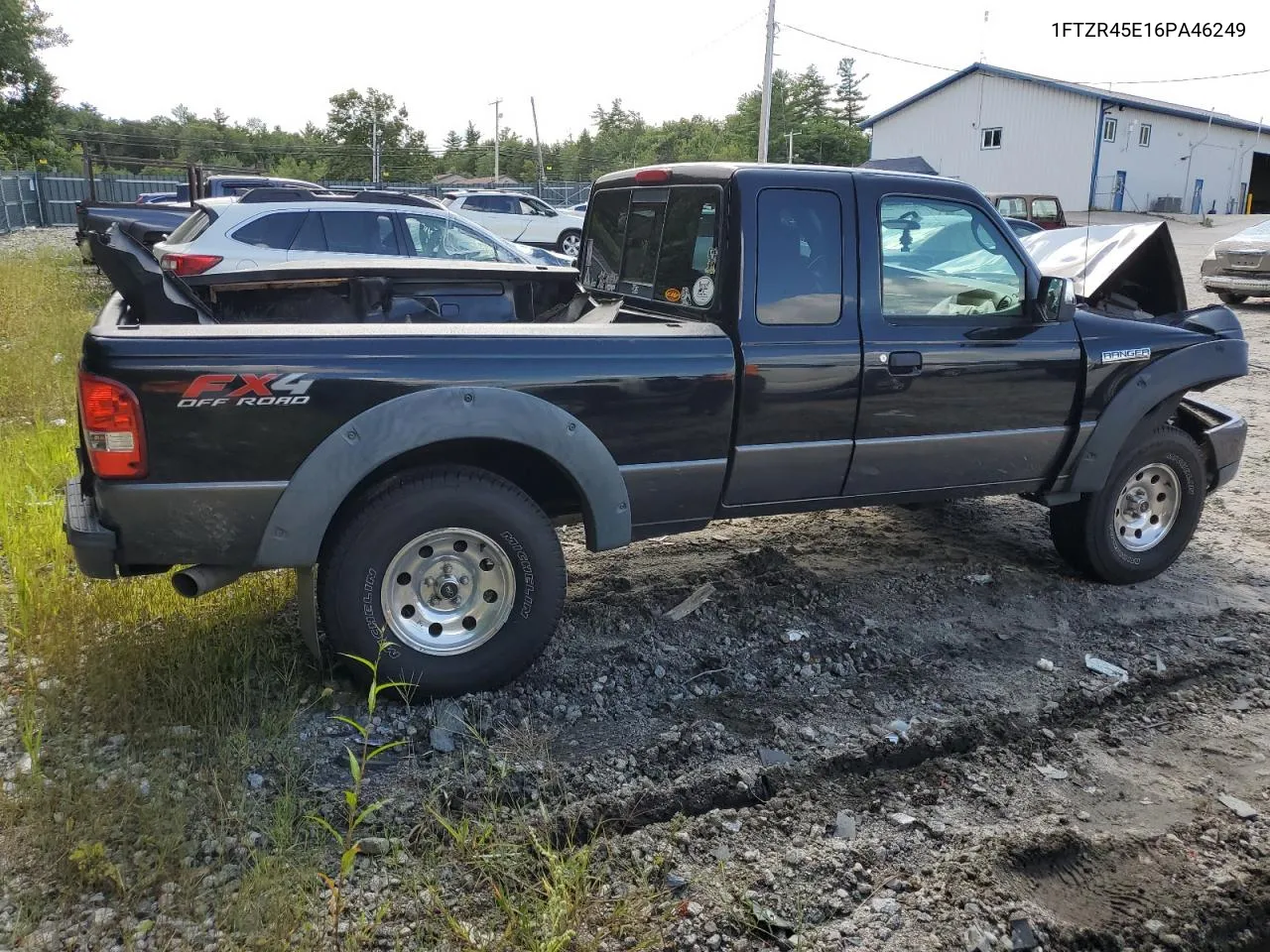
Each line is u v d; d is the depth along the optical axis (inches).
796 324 160.9
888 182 166.6
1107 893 114.4
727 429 158.1
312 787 124.2
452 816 122.0
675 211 173.5
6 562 191.0
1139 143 1672.0
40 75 1867.6
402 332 138.7
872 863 116.3
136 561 131.1
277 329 133.0
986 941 104.0
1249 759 142.9
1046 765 139.0
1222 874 117.6
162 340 126.4
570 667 158.2
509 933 100.3
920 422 171.9
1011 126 1683.1
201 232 387.5
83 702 140.2
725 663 162.2
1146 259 210.5
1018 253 179.3
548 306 214.5
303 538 133.5
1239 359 199.9
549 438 143.8
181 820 113.7
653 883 111.4
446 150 3540.8
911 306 170.4
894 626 179.2
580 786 127.9
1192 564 217.6
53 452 250.4
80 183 1453.0
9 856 110.3
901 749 139.5
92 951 97.4
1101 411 187.0
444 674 143.9
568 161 3978.8
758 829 121.3
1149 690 161.0
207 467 129.3
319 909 104.7
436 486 139.1
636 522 157.4
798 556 212.2
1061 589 199.0
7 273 615.2
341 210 404.8
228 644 154.5
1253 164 2134.6
